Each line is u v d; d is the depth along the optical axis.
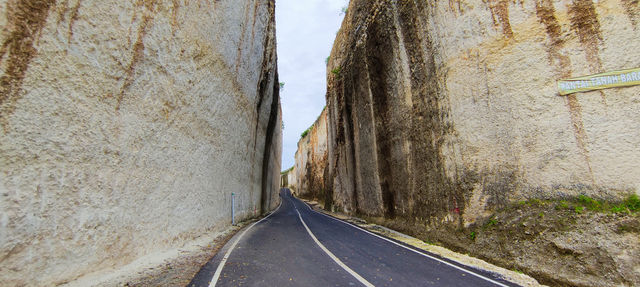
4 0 3.32
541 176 6.23
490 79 7.54
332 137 29.16
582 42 6.15
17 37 3.42
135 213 5.41
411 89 11.20
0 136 3.21
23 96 3.46
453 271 5.47
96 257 4.38
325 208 30.97
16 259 3.27
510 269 5.73
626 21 5.70
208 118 9.39
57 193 3.83
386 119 13.73
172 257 6.11
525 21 7.10
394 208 12.57
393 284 4.50
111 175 4.79
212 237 9.31
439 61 9.36
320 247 7.54
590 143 5.68
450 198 8.37
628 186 5.13
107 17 4.73
